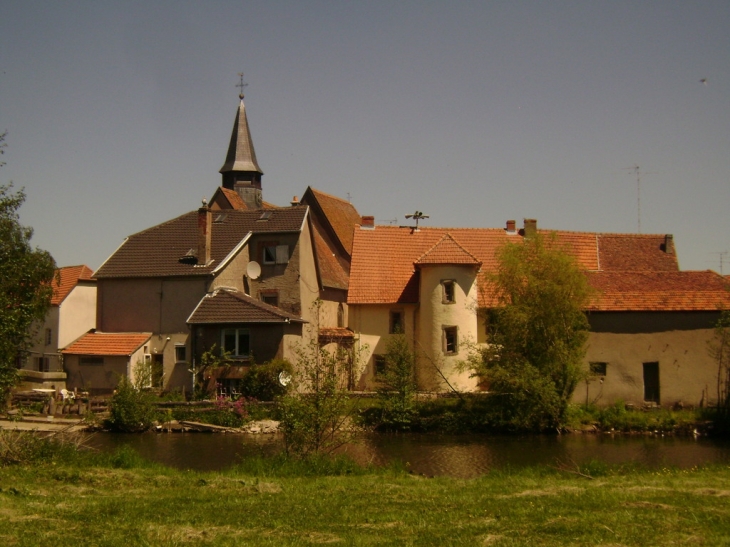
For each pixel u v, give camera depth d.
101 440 30.55
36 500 15.70
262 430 32.94
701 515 14.02
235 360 38.34
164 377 41.19
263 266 44.19
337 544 12.41
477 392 36.19
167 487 17.75
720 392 36.53
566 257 36.03
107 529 13.44
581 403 36.50
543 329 34.62
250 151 65.06
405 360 35.59
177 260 42.78
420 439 31.89
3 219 31.42
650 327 37.16
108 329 42.56
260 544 12.46
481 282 44.06
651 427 34.00
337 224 57.47
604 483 18.17
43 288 36.72
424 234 49.16
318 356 21.78
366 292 45.12
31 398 36.41
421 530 13.31
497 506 15.18
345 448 29.00
